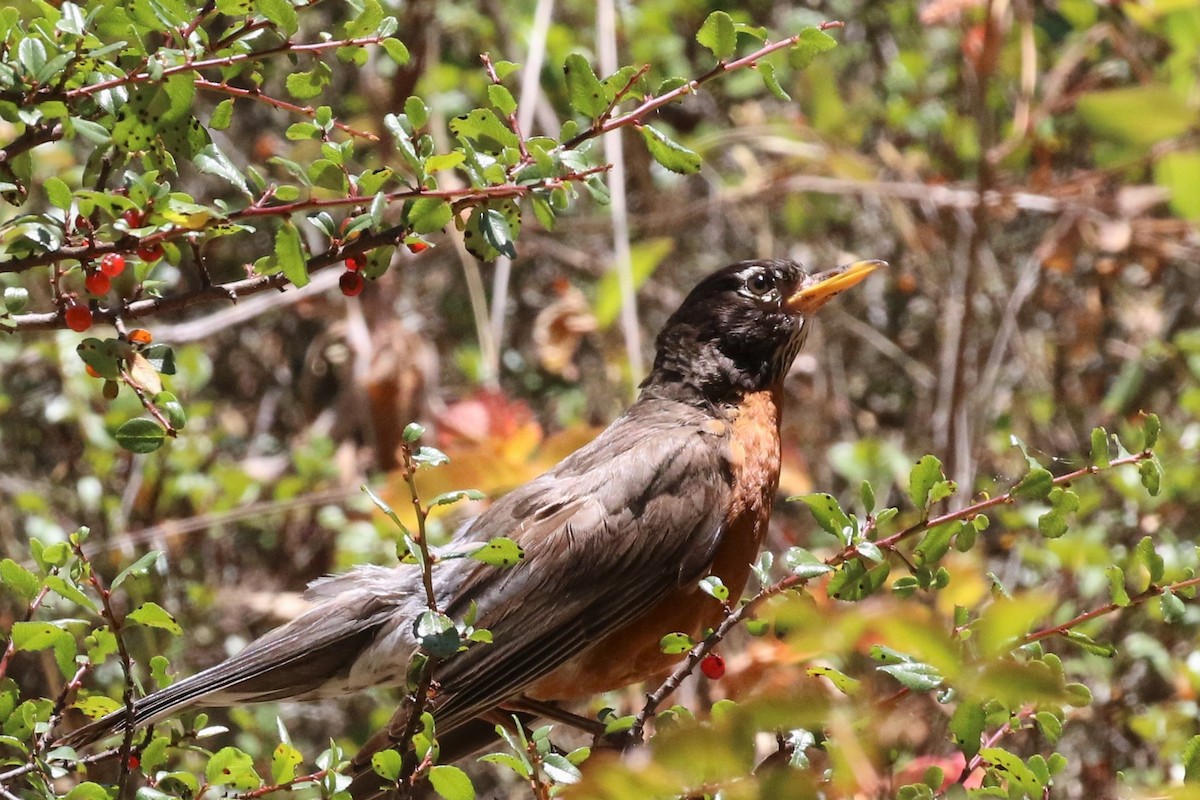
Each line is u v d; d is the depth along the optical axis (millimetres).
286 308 13000
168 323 13258
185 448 10930
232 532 11539
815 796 3805
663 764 3551
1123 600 5355
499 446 9234
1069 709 8453
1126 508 10320
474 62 13328
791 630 3965
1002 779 5316
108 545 9992
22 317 5273
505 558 4844
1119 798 4934
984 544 11172
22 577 5438
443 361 13297
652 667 8094
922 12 12062
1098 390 12484
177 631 5414
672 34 13414
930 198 11664
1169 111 3059
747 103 13375
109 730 5957
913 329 13570
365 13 5355
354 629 7777
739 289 8789
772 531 11430
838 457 11406
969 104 12680
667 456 8109
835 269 9000
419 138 5402
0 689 5410
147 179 4930
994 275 12633
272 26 5254
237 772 5391
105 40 6059
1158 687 9641
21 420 12031
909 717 3869
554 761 5094
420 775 5145
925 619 3502
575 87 5422
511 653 7668
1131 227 11141
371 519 10477
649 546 7875
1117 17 12023
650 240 12695
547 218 5320
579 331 11688
